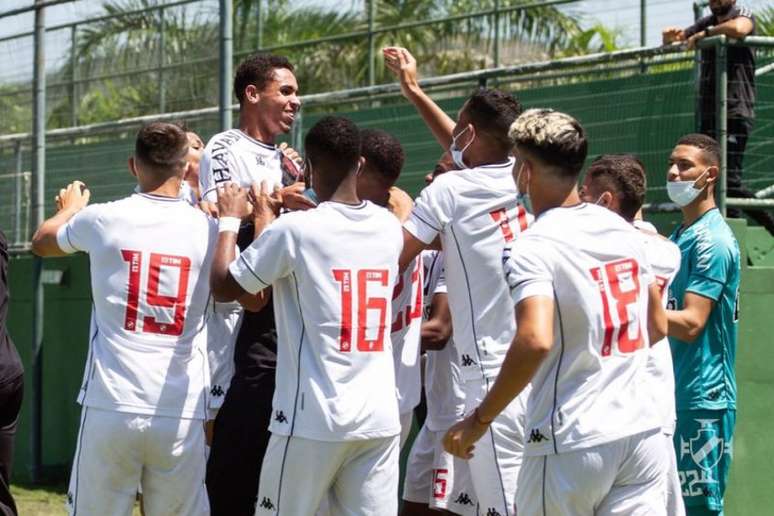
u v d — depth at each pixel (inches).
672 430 410.3
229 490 424.5
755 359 533.3
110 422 384.2
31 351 808.9
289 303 368.5
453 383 437.7
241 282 365.1
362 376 365.7
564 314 316.2
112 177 788.0
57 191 832.9
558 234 317.1
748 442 530.9
